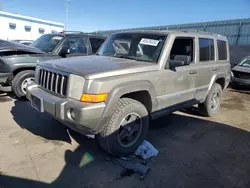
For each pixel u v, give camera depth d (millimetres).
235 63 10250
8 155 2863
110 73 2648
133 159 2990
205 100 4719
